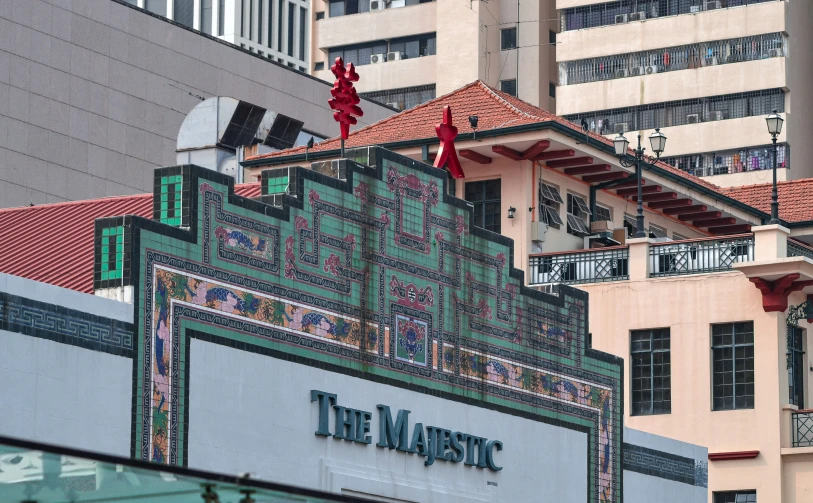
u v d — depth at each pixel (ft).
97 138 263.70
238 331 115.24
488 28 387.75
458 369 134.82
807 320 195.31
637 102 362.94
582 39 369.09
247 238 117.08
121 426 105.70
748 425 188.24
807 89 362.94
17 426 98.89
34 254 128.06
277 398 117.60
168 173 114.62
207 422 111.96
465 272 136.77
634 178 205.26
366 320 126.31
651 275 195.93
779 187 237.86
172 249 111.04
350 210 126.11
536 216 197.47
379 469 125.90
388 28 412.16
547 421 144.05
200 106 199.21
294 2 524.52
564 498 144.87
